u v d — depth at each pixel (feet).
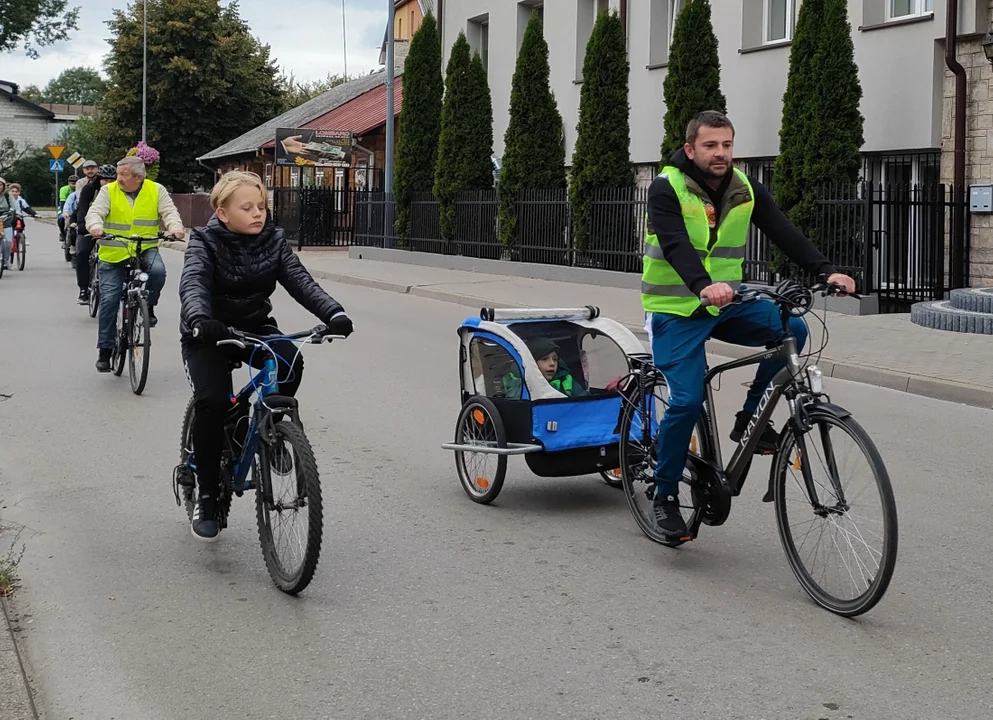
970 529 19.24
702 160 15.99
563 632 14.71
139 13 171.83
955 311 42.45
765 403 15.99
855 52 57.21
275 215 103.45
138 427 27.22
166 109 174.50
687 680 13.19
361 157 118.73
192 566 17.49
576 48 79.71
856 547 14.78
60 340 41.29
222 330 15.85
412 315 52.54
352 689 13.10
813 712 12.30
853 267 48.75
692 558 17.72
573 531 19.25
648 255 16.76
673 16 72.43
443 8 96.73
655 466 18.12
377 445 25.53
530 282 65.77
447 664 13.76
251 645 14.42
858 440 14.56
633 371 19.04
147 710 12.67
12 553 18.08
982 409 30.35
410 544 18.54
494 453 20.29
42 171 258.98
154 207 32.89
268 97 180.75
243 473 17.01
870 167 58.03
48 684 13.38
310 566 15.49
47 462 23.97
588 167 64.90
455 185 78.54
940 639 14.34
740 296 15.51
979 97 49.39
